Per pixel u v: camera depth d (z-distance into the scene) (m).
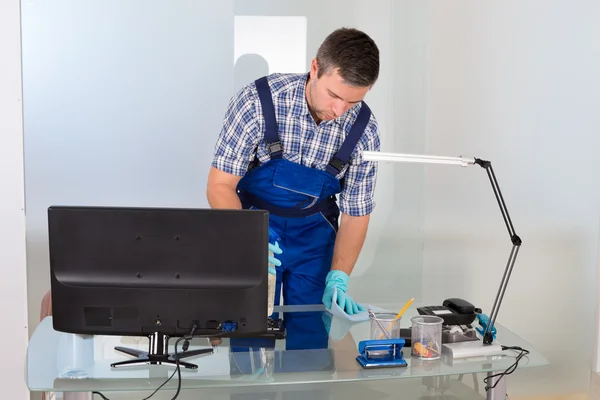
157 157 2.99
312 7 3.05
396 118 3.20
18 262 2.84
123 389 1.43
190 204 3.04
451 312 1.85
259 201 2.31
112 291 1.52
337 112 1.94
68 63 2.86
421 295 3.32
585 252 3.31
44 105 2.86
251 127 2.14
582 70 3.20
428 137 3.23
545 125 3.24
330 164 2.21
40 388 1.42
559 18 3.18
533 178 3.27
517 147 3.25
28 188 2.88
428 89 3.20
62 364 1.55
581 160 3.26
